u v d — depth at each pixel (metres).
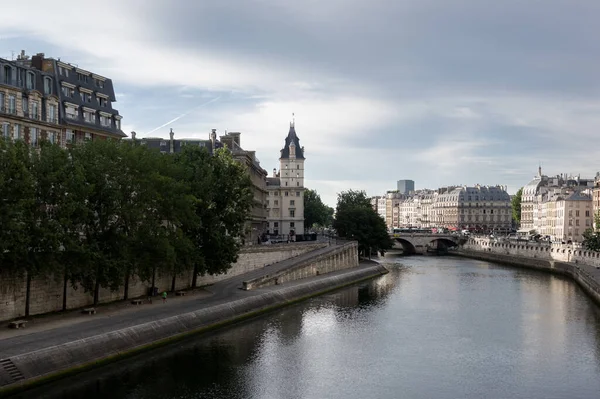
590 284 122.19
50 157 74.31
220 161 110.00
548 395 62.78
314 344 80.62
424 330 89.81
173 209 91.38
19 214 66.38
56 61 102.50
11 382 55.41
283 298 109.50
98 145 83.88
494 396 62.31
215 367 68.75
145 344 72.12
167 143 156.88
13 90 90.88
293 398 60.62
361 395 62.00
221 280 120.19
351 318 97.94
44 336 65.81
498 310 106.19
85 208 74.38
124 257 80.25
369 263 184.38
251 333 84.88
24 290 75.25
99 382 61.59
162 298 95.62
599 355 77.00
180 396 59.66
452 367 71.69
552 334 87.75
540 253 192.62
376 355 76.19
